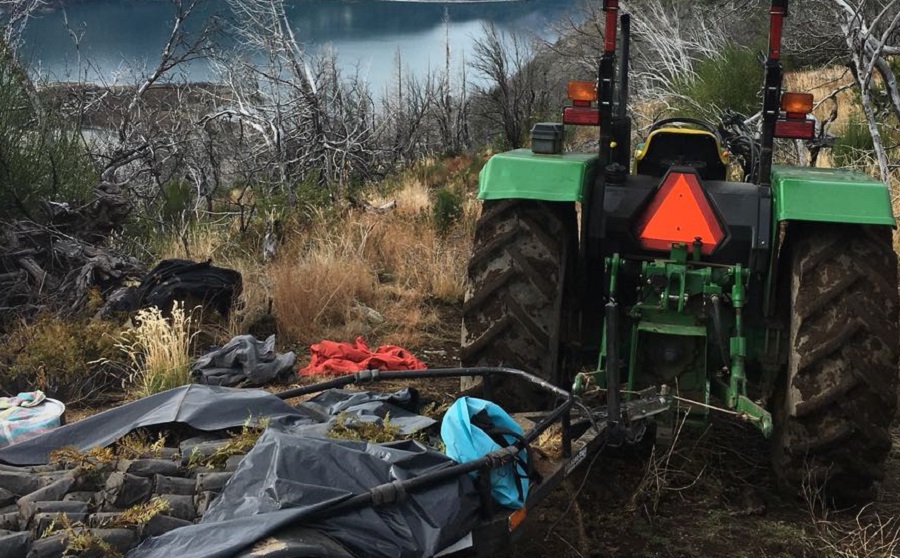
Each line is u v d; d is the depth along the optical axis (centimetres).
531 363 392
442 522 274
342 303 691
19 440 371
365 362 572
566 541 368
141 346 561
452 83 2314
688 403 392
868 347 371
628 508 395
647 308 397
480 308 397
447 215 980
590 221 409
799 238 398
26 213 746
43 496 280
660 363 398
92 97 1264
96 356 552
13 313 626
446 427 315
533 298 391
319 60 1750
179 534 249
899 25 798
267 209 995
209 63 1638
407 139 1852
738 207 404
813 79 1379
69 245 696
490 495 294
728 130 578
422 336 664
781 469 394
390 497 269
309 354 617
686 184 404
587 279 435
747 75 1181
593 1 1986
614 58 407
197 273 655
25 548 259
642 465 430
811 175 404
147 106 1329
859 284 377
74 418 495
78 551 255
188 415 336
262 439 285
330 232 889
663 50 1530
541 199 393
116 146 1177
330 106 1711
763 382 416
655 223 407
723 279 400
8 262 679
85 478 288
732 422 488
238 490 270
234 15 1551
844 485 386
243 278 725
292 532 248
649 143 448
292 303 661
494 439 320
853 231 386
